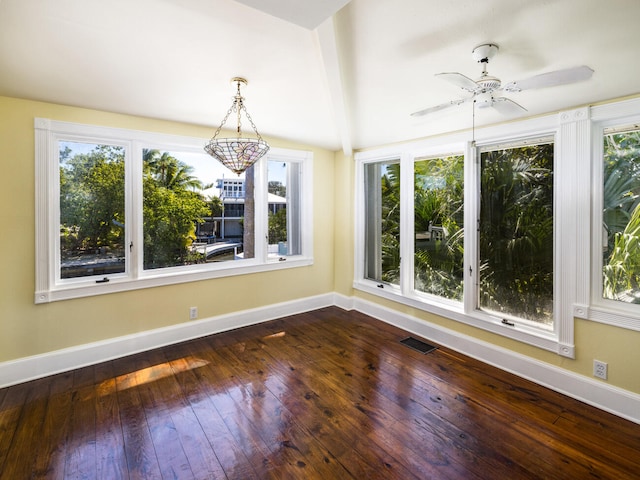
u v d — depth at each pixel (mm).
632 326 2293
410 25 1790
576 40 1760
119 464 1881
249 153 2338
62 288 2875
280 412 2359
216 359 3152
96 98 2715
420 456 1959
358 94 2686
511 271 3039
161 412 2344
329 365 3057
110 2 1609
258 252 4129
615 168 2430
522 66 2055
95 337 3055
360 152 4484
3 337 2646
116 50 2033
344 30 1858
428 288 3811
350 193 4570
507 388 2691
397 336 3746
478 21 1688
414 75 2346
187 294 3574
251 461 1916
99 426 2189
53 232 2865
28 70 2232
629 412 2303
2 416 2275
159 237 3434
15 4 1606
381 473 1836
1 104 2590
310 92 2738
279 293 4316
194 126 3506
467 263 3311
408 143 3859
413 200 3936
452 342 3422
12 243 2660
